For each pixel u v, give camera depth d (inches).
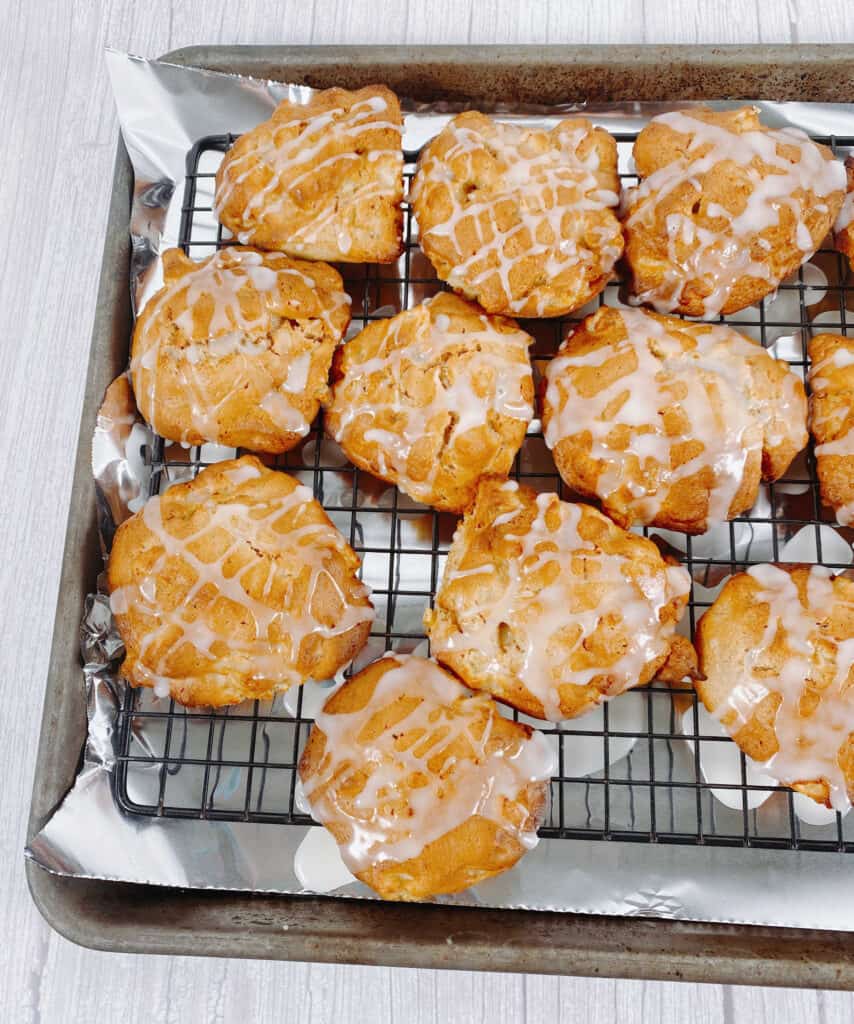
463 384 13.1
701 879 13.3
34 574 15.3
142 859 13.4
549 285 13.3
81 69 16.7
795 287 14.6
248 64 15.1
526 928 12.9
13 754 14.8
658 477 13.0
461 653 12.6
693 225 13.2
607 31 16.1
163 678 13.0
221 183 14.1
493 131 13.6
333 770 12.4
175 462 14.5
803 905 13.1
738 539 14.3
